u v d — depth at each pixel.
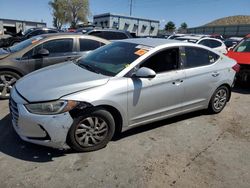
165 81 4.34
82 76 3.91
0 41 17.61
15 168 3.38
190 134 4.62
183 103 4.77
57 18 65.88
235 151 4.16
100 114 3.73
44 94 3.46
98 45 6.96
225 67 5.39
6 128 4.41
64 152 3.78
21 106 3.49
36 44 6.24
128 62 4.15
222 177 3.48
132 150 3.96
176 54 4.61
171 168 3.59
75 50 6.62
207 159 3.88
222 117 5.49
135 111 4.10
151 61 4.27
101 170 3.45
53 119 3.38
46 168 3.42
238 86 8.15
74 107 3.46
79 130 3.64
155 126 4.82
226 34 53.94
